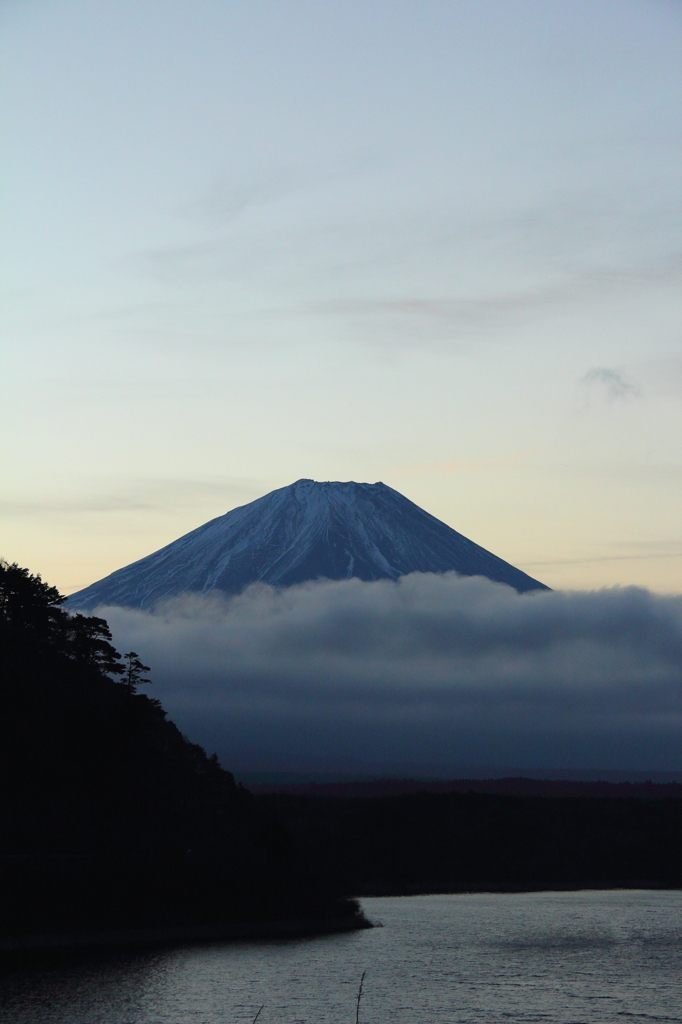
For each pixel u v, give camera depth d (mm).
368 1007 67062
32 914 84625
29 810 95750
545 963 84312
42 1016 63438
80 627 118938
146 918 90188
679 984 76000
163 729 126062
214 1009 65812
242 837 114125
